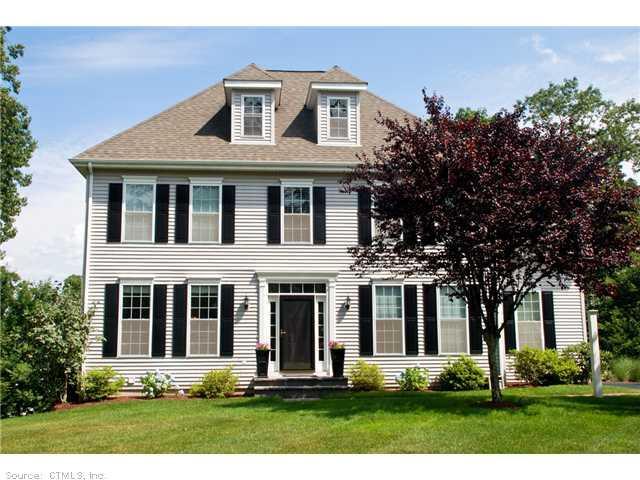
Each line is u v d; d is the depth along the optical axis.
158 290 17.08
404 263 12.48
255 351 17.00
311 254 17.66
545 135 11.81
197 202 17.64
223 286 17.30
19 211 27.59
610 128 31.08
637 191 11.11
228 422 11.13
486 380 16.97
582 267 10.71
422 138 11.62
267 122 18.62
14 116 26.66
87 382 15.80
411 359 17.47
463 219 10.84
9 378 14.92
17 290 21.27
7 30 25.42
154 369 16.77
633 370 18.84
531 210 10.53
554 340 17.95
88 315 16.23
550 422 10.18
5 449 9.54
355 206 17.97
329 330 17.38
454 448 8.69
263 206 17.78
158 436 10.08
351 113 19.00
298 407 12.76
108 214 17.20
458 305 17.84
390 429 9.98
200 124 19.28
